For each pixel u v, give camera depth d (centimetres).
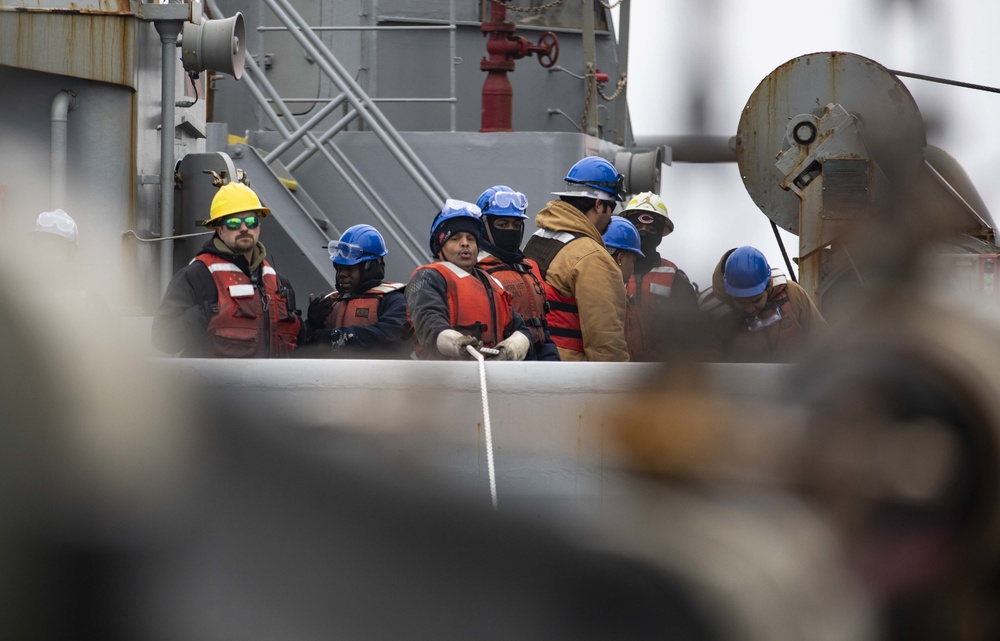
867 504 71
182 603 54
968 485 73
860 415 74
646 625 57
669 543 60
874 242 81
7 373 55
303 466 59
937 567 72
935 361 75
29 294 57
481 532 59
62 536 54
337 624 55
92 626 54
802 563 62
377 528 58
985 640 74
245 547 56
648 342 71
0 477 54
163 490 56
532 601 57
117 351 58
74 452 55
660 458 66
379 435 64
